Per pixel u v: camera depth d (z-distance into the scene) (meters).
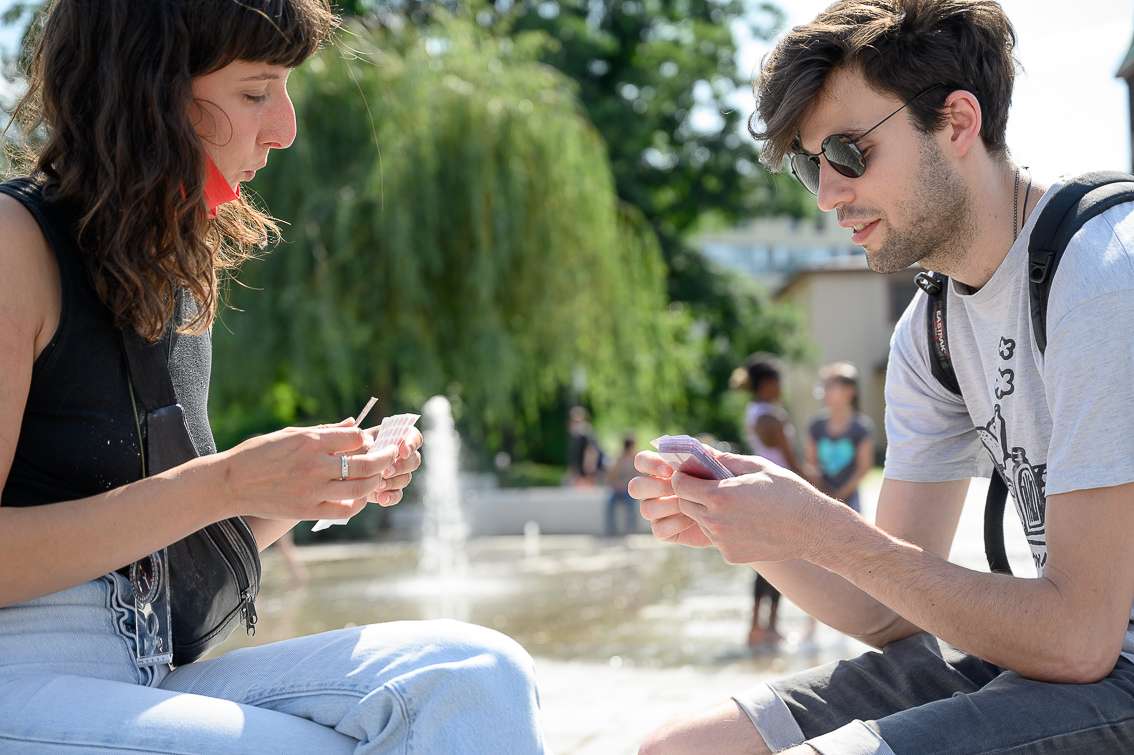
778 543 1.80
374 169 14.70
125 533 1.56
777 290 45.62
